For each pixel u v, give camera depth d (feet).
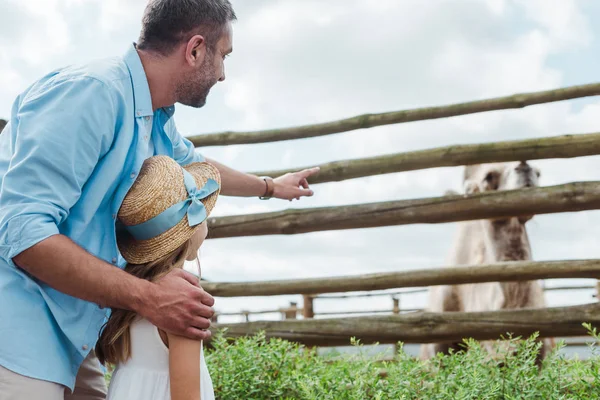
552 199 14.08
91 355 8.57
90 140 7.07
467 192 20.62
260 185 10.74
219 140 17.49
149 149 8.33
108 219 7.53
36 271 6.65
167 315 6.72
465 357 10.49
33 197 6.70
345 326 14.97
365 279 15.38
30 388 6.73
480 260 20.77
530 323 13.78
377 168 15.66
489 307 19.31
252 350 11.52
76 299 7.18
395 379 10.12
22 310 6.84
